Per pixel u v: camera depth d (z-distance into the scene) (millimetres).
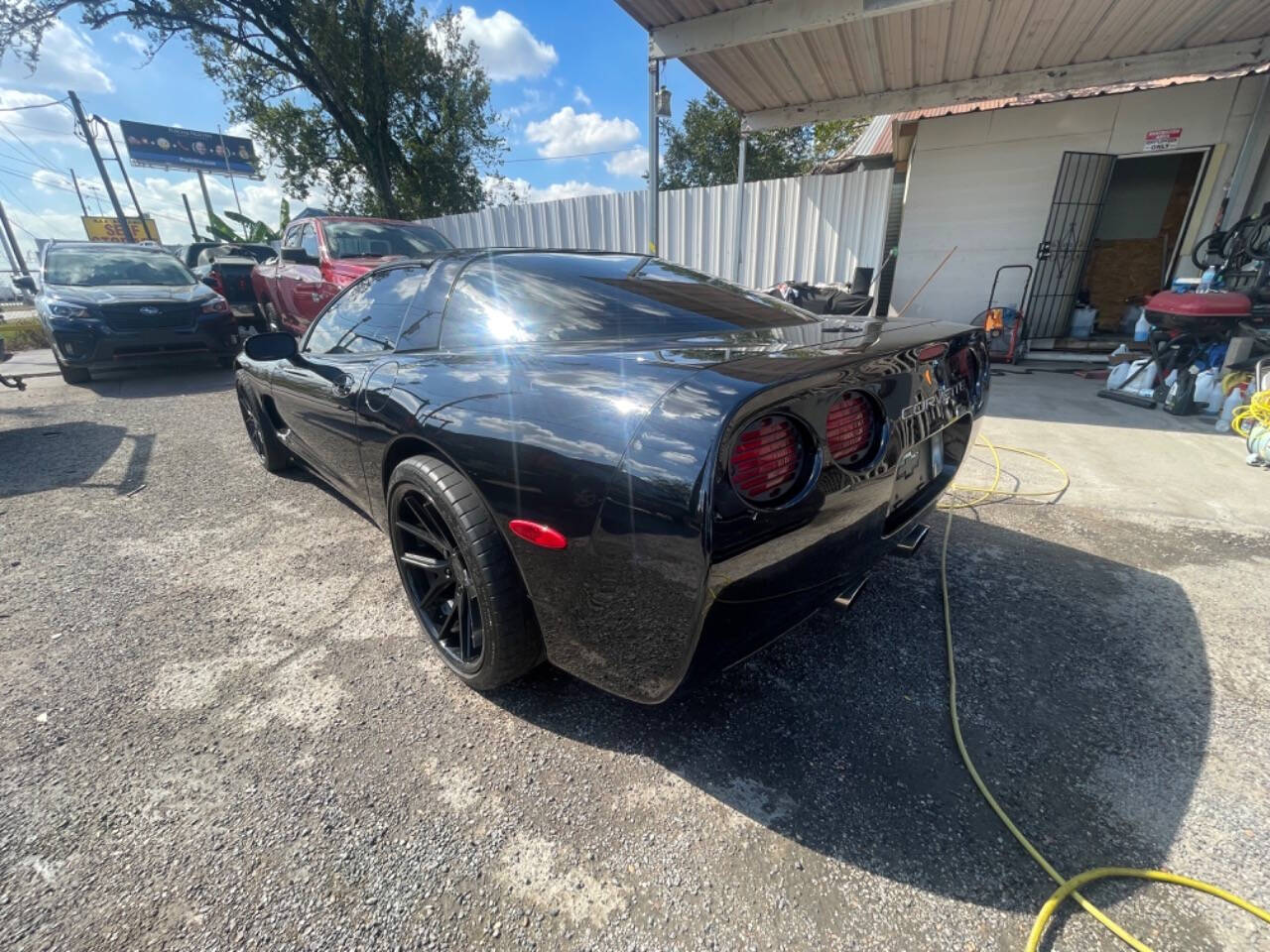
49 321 6004
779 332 1722
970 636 1985
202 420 5016
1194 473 3459
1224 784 1403
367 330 2426
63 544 2736
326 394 2264
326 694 1753
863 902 1152
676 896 1171
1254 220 5285
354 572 2461
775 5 4762
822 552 1333
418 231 6934
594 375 1366
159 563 2553
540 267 2059
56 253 6965
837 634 2004
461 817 1348
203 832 1310
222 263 9156
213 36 13930
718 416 1092
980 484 3336
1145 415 4738
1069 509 3002
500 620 1527
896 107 6910
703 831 1308
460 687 1780
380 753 1534
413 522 1883
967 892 1169
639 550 1162
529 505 1336
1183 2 4672
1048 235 6992
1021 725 1598
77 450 4176
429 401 1663
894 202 7977
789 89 6770
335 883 1200
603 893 1179
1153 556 2514
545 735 1592
